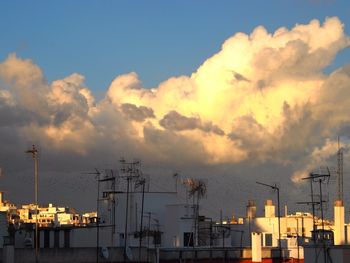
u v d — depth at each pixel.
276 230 115.12
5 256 78.56
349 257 61.81
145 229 102.88
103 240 99.19
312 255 64.25
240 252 92.62
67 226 102.00
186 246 99.88
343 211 100.44
